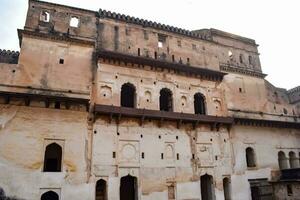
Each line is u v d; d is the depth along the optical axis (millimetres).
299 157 35406
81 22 26844
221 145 29516
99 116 24297
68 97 22516
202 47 32906
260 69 36844
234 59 35062
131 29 29125
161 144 26250
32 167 20734
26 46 23562
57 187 21000
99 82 25375
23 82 22422
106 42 27234
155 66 28406
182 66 29344
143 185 24234
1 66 22297
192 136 28125
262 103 34750
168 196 25188
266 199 29781
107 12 28375
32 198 20109
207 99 30703
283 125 34688
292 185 27594
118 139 24438
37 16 25234
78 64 24797
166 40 30844
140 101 26828
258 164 31297
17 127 21203
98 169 22828
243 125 31859
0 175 19750
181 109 28781
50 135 21953
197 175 27125
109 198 22547
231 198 28328
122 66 26953
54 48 24500
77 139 22719
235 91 33156
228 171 29062
